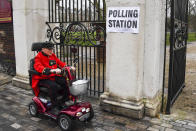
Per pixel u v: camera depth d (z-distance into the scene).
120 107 3.96
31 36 5.47
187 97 5.11
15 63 6.37
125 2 3.70
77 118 3.29
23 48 5.57
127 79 3.86
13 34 6.16
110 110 4.11
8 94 5.26
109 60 4.16
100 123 3.69
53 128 3.55
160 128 3.50
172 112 4.16
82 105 3.45
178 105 4.58
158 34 3.82
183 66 5.56
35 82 3.74
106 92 4.32
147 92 3.93
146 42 3.75
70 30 4.90
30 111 4.03
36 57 3.63
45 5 5.49
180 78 5.29
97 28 4.51
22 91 5.50
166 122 3.71
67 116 3.32
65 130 3.38
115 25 3.84
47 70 3.38
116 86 4.01
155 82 3.97
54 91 3.54
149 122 3.71
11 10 5.95
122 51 3.83
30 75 3.83
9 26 6.23
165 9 4.10
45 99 3.77
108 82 4.27
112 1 3.84
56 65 3.83
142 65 3.84
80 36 4.75
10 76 6.59
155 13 3.57
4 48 6.63
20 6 5.40
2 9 6.20
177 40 4.38
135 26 3.63
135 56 3.71
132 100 3.87
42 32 5.53
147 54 3.79
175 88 4.77
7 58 6.61
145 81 3.91
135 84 3.79
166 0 3.84
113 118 3.88
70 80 3.33
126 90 3.90
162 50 4.25
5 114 4.10
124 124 3.65
